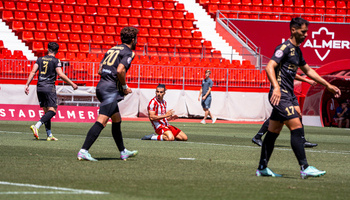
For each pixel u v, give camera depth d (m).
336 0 61.28
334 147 19.83
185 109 42.03
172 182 9.77
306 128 35.09
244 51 52.34
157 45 51.09
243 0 59.28
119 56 12.98
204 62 48.56
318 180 10.71
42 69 18.67
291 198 8.34
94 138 12.97
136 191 8.62
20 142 17.81
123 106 40.53
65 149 15.66
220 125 34.91
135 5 55.69
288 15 57.38
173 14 55.81
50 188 8.70
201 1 58.25
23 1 51.41
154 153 15.32
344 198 8.51
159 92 20.48
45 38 48.62
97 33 50.16
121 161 13.02
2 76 39.59
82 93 38.66
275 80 10.43
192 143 19.48
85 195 8.11
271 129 10.95
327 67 36.56
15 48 47.81
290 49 10.66
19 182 9.27
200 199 8.03
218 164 12.95
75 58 45.38
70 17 51.44
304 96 41.56
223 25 54.72
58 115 33.09
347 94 39.00
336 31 52.72
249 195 8.52
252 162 13.65
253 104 43.09
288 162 14.00
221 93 42.44
